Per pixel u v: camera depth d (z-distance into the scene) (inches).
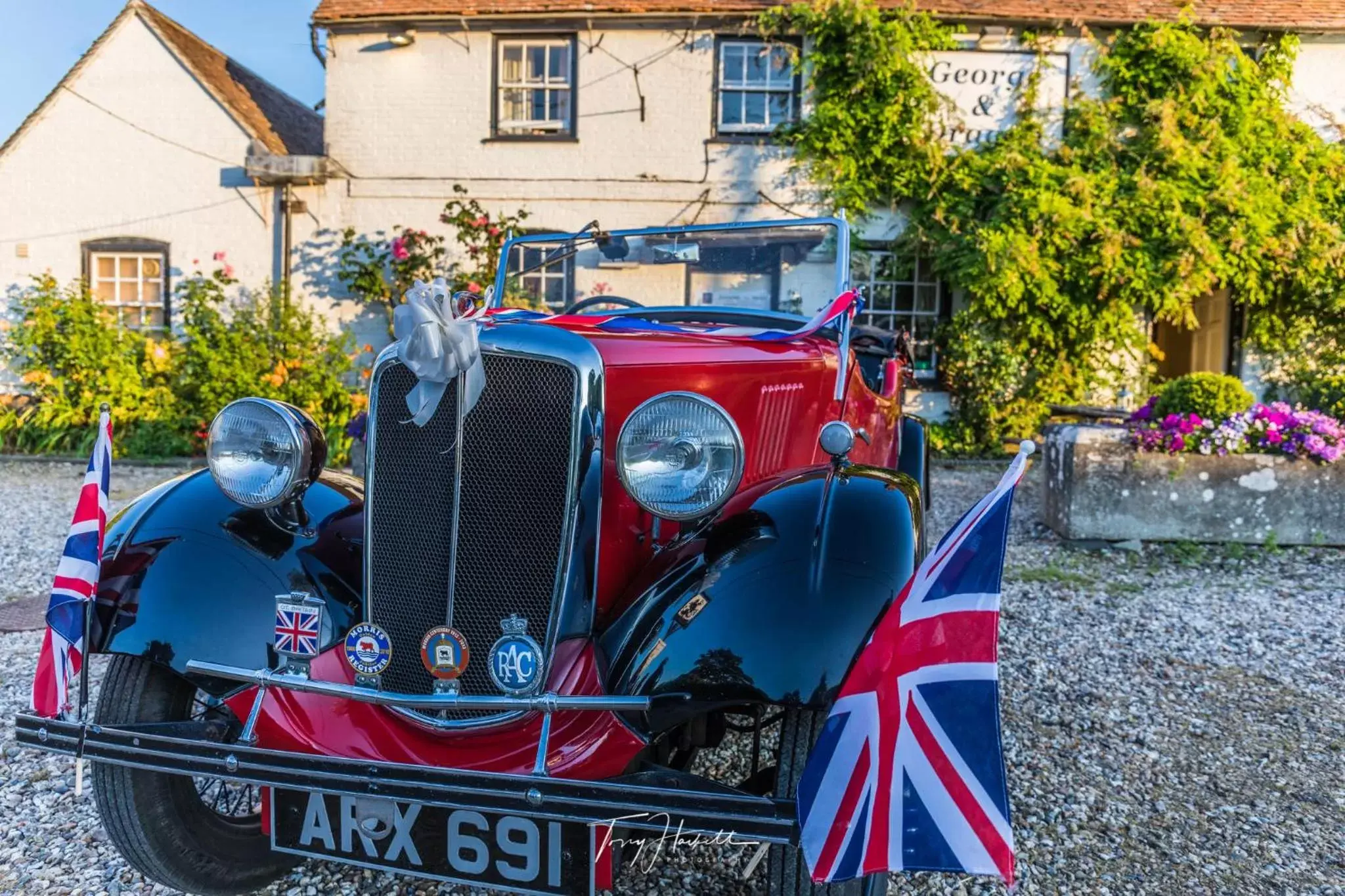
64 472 395.2
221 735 85.6
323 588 88.7
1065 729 140.1
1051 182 437.4
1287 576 226.5
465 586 79.6
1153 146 446.9
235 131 482.9
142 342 454.9
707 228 148.6
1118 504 252.1
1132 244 427.8
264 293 483.5
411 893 98.0
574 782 68.9
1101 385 458.9
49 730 81.4
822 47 453.7
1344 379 454.6
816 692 69.5
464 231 453.1
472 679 80.0
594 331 94.4
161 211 489.7
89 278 495.8
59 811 113.3
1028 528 278.7
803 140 457.1
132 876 99.5
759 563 76.3
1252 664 168.6
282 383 423.2
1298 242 431.8
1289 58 464.8
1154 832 110.8
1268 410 254.2
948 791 64.8
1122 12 460.1
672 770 74.4
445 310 78.0
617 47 468.4
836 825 65.1
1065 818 114.1
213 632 84.6
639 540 88.9
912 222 458.9
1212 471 250.1
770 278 147.9
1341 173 449.7
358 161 479.8
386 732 79.5
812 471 87.2
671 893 96.4
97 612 86.0
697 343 96.8
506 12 460.8
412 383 81.4
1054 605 204.1
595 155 473.7
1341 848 107.6
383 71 476.1
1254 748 133.8
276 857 100.0
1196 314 529.0
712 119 469.1
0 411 460.4
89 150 490.3
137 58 484.7
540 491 78.6
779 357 104.6
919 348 472.1
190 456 428.8
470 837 75.0
